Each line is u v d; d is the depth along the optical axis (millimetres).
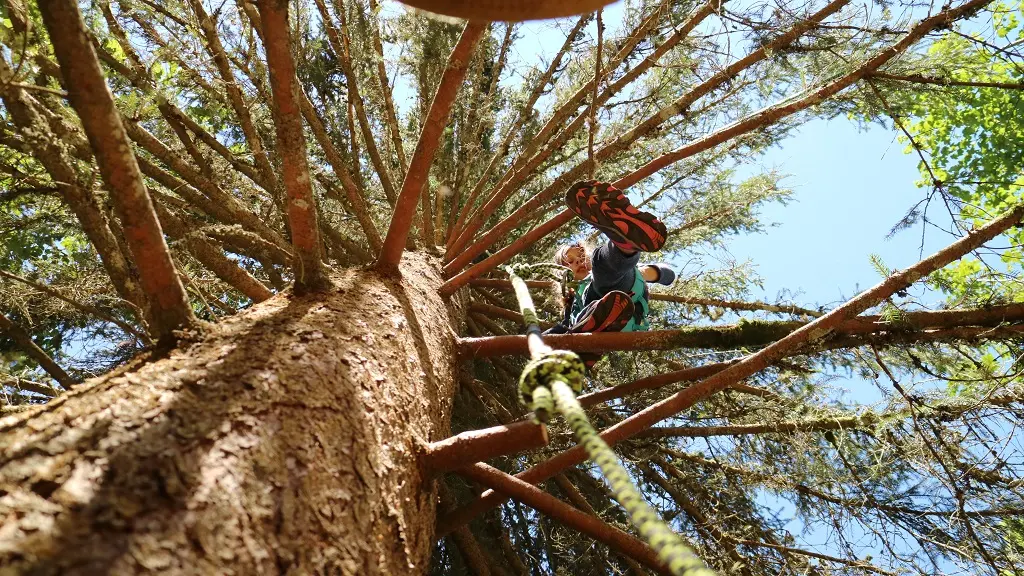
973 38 4062
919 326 3184
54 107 2848
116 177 1963
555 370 1780
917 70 4500
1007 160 6863
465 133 6422
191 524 1449
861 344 3254
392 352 2812
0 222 3977
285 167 2646
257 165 4594
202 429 1733
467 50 2881
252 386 1984
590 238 5172
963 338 3195
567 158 6629
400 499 2227
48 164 2498
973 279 3443
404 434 2508
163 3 4020
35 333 5082
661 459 5836
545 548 5383
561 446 5266
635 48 5383
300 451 1869
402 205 3508
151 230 2062
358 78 6023
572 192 3195
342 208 6238
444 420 3176
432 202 6953
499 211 7051
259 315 2572
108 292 4109
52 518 1320
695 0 5145
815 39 4582
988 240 3148
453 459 2582
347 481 1963
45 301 4168
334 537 1768
